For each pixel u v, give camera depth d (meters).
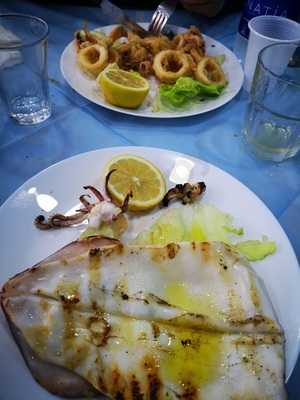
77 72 0.38
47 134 0.32
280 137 0.32
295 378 0.21
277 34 0.39
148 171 0.28
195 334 0.20
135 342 0.19
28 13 0.48
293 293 0.22
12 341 0.19
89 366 0.18
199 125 0.35
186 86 0.35
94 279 0.20
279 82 0.33
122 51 0.40
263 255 0.24
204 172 0.28
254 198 0.27
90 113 0.35
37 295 0.20
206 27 0.50
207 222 0.25
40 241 0.24
